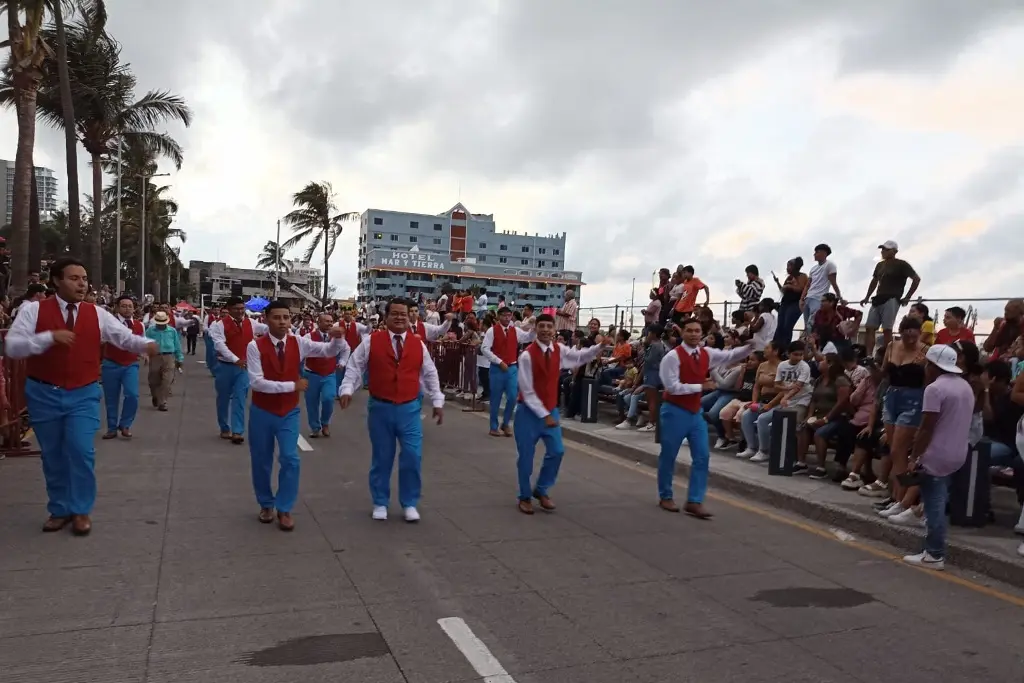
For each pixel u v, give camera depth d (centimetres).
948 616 477
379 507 657
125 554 537
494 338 1170
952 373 568
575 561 561
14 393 885
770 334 1138
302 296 7562
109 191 5316
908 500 668
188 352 3116
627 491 823
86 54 2788
